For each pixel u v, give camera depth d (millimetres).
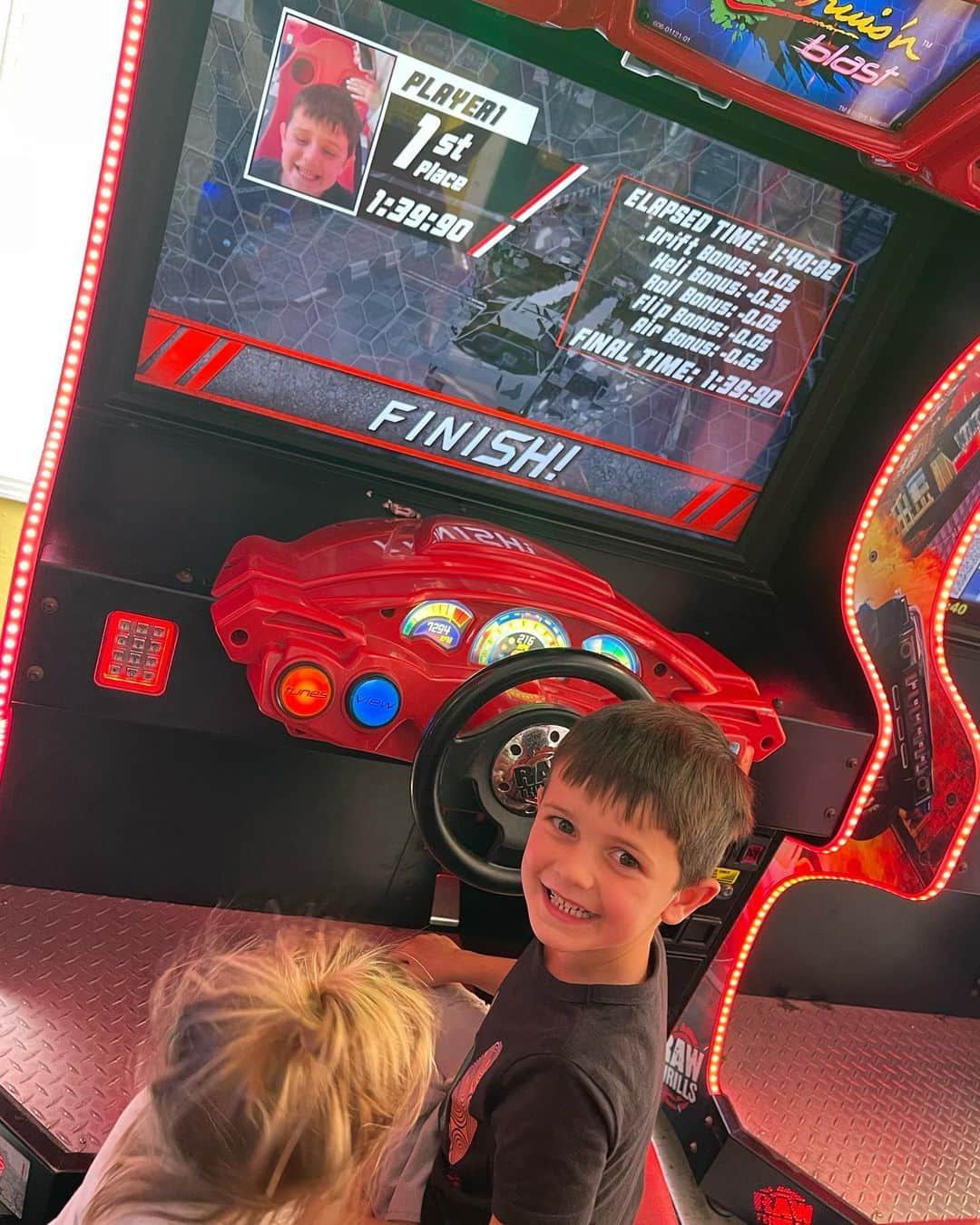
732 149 1627
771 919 2471
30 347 1954
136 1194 764
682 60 1283
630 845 1021
